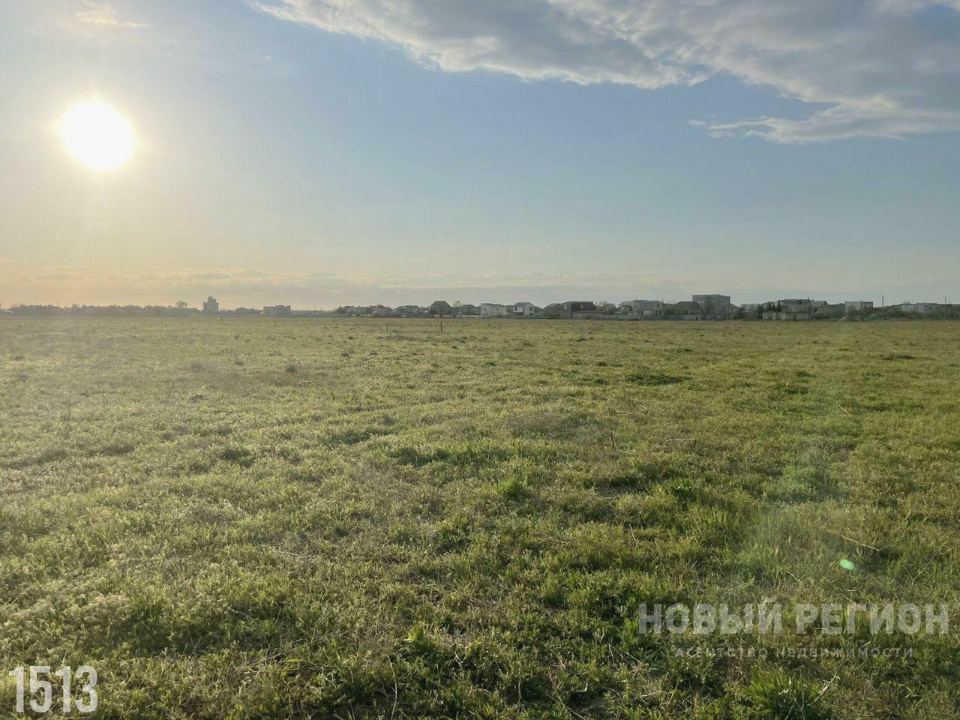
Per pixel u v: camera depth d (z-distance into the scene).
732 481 8.73
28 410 14.45
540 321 101.31
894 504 7.96
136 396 16.73
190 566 5.86
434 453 10.18
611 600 5.27
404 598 5.24
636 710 3.94
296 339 44.66
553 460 9.88
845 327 72.19
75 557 6.04
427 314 149.75
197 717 3.89
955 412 14.32
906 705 3.94
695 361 27.52
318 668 4.34
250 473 9.11
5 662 4.37
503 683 4.21
